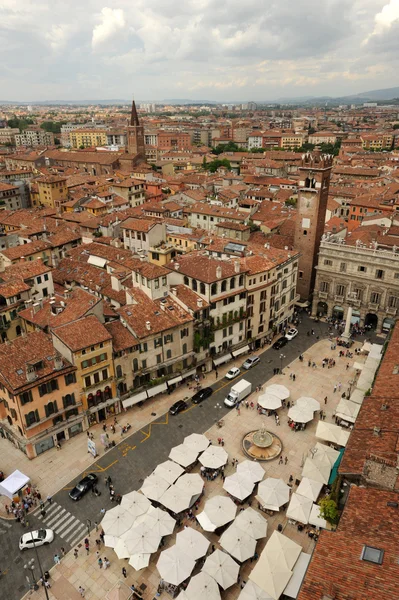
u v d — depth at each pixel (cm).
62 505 5728
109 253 10700
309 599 2802
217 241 11056
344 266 10188
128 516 5138
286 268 9925
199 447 6262
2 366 6225
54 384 6406
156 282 7956
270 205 16862
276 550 4594
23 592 4694
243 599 4228
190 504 5428
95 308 7294
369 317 10550
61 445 6706
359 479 4188
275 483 5597
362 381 7525
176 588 4638
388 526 3309
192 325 7981
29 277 8862
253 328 9288
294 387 8094
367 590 2797
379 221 13362
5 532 5394
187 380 8275
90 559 5031
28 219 14138
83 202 16800
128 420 7225
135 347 7250
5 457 6512
